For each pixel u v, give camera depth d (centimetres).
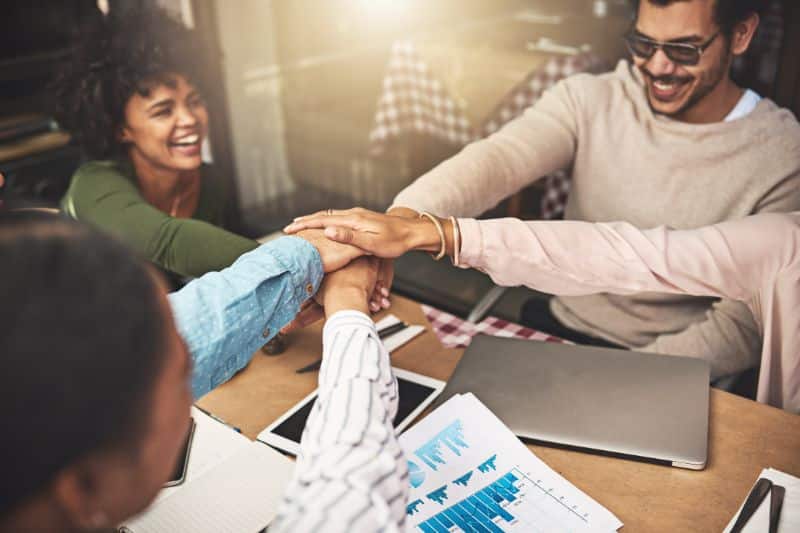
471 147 166
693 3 147
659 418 102
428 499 89
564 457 98
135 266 40
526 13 348
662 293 166
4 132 292
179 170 187
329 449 59
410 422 104
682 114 161
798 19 252
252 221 363
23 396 33
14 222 39
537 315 187
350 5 385
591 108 170
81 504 37
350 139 384
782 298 130
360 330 74
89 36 173
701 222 162
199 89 181
